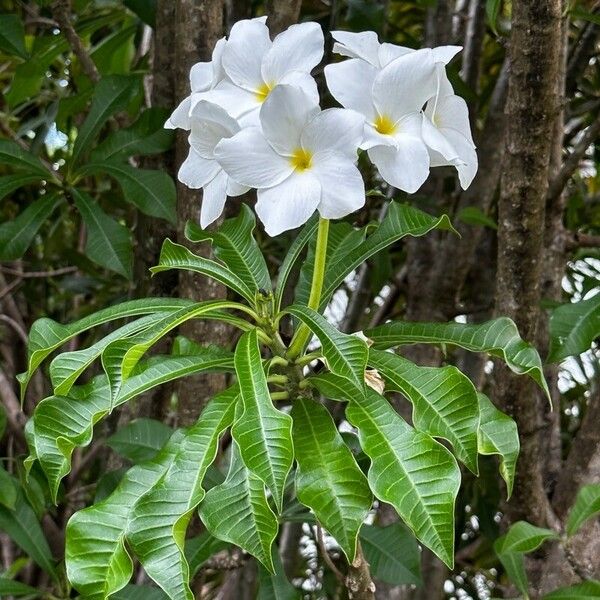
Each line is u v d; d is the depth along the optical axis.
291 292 1.62
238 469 1.05
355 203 1.03
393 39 1.89
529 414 1.28
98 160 1.41
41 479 1.41
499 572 2.17
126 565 1.02
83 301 2.29
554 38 1.17
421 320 1.64
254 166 1.04
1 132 2.07
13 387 1.99
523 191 1.22
